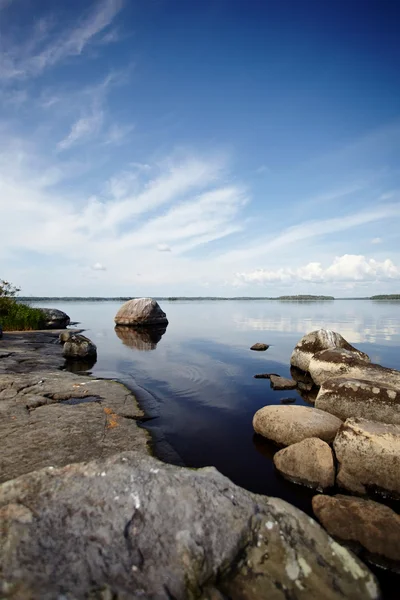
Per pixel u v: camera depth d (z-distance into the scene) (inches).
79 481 105.3
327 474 169.0
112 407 266.1
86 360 489.4
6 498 96.3
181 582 84.4
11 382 314.3
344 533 128.5
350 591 92.0
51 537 85.9
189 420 256.4
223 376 402.9
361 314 1595.7
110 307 2721.5
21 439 200.5
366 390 246.5
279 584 90.3
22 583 73.7
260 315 1563.7
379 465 167.8
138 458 120.1
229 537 96.6
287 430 214.2
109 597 76.0
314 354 385.7
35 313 886.4
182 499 103.0
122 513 96.0
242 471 185.6
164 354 551.2
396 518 130.4
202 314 1683.1
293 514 111.7
